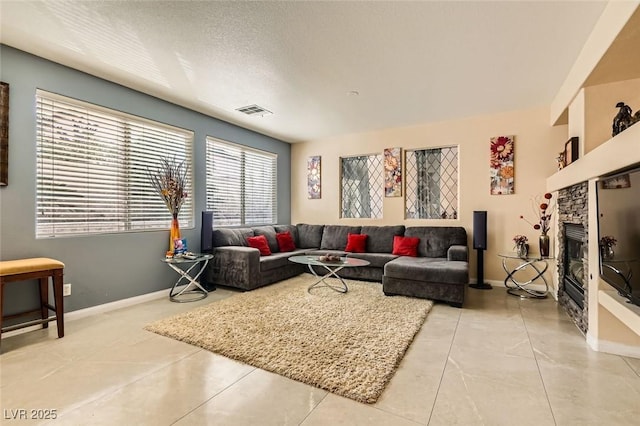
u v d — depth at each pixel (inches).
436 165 195.0
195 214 168.6
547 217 155.4
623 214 72.1
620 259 73.5
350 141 220.4
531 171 165.6
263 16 86.4
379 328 105.2
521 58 110.1
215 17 86.9
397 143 202.8
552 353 88.2
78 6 82.0
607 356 86.2
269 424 58.8
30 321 106.6
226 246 169.6
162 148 152.9
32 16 86.4
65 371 78.2
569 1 80.0
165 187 148.0
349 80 129.3
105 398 66.9
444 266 138.7
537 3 81.0
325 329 104.3
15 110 104.4
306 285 168.4
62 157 116.9
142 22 89.3
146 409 63.2
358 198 223.5
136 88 137.3
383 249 194.9
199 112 170.4
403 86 135.6
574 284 116.6
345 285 158.1
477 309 129.6
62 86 115.3
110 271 129.1
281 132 214.7
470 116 178.7
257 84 133.1
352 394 67.1
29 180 107.7
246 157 208.2
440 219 191.6
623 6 72.4
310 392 69.2
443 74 123.5
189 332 101.7
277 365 79.9
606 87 104.8
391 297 143.3
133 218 139.9
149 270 144.1
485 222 164.2
